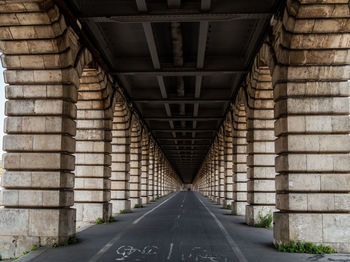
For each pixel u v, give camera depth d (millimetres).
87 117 19562
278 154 12805
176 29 15477
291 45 11484
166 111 32031
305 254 10672
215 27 16359
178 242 12688
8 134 13055
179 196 69500
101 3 13359
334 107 11945
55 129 12852
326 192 11750
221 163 40250
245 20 15547
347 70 11828
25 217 12414
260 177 18266
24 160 12805
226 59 19656
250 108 18750
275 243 12078
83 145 19516
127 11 13312
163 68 19828
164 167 71438
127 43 18172
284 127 12039
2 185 12773
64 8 12094
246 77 20016
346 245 11273
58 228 12289
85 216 19172
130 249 11352
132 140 32938
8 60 12781
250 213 18234
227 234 14859
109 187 20234
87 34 14906
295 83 12008
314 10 10633
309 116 11969
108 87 19719
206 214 25438
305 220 11414
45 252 10977
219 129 38156
